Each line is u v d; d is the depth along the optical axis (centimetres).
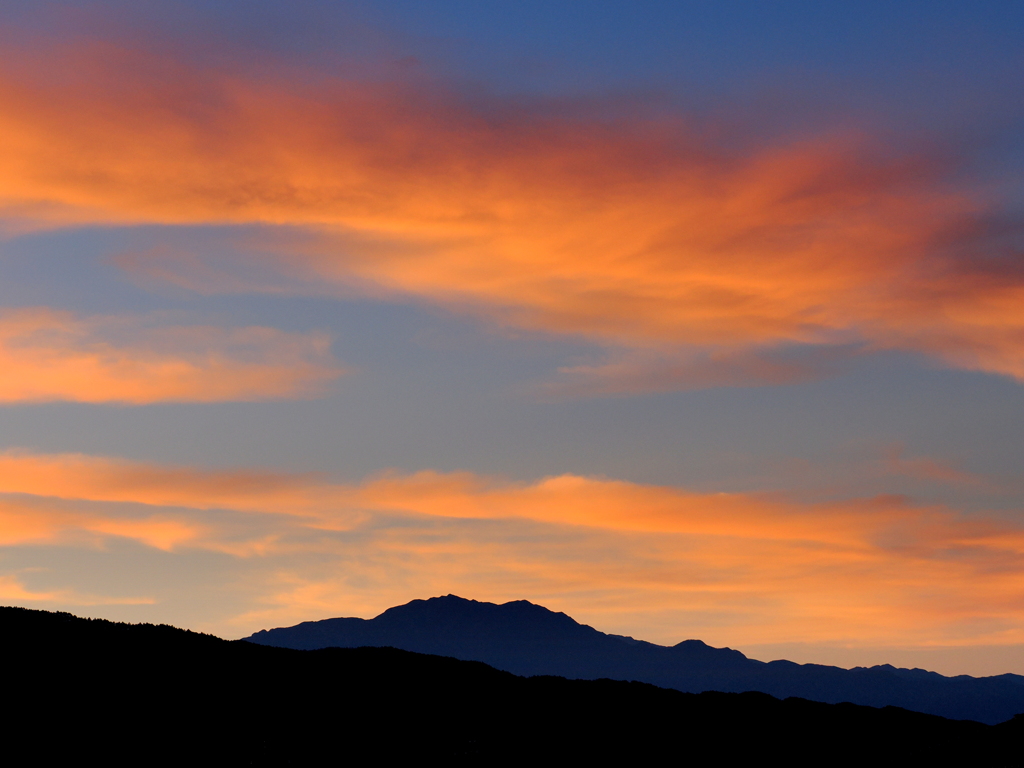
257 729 8425
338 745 8500
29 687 8056
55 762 7119
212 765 7606
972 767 10300
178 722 8156
